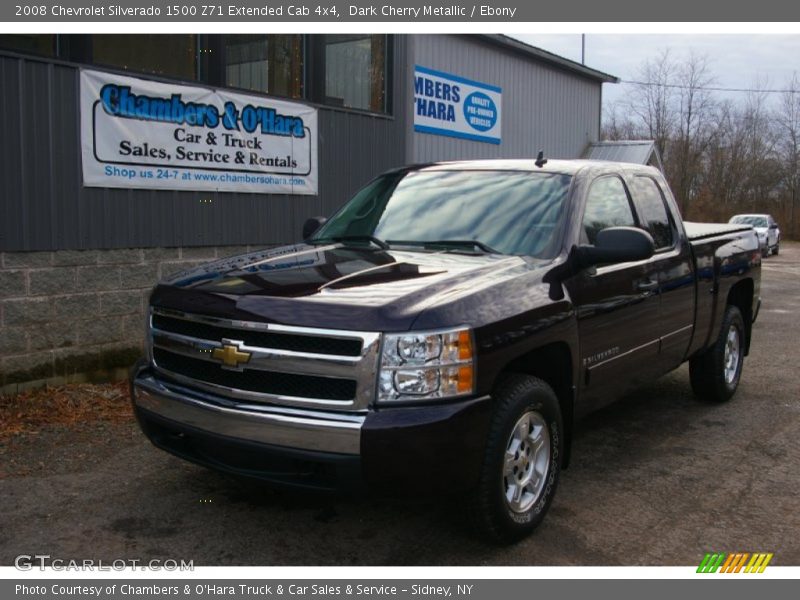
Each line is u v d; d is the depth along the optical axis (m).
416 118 12.83
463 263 4.16
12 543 3.95
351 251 4.57
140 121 7.25
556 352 4.23
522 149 15.95
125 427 5.85
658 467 5.24
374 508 4.41
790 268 26.59
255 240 8.52
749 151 54.94
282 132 8.73
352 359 3.38
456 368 3.45
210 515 4.31
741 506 4.58
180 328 3.92
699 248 6.08
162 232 7.55
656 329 5.32
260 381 3.58
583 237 4.61
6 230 6.33
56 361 6.77
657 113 50.09
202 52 7.85
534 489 4.04
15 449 5.30
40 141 6.51
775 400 7.06
